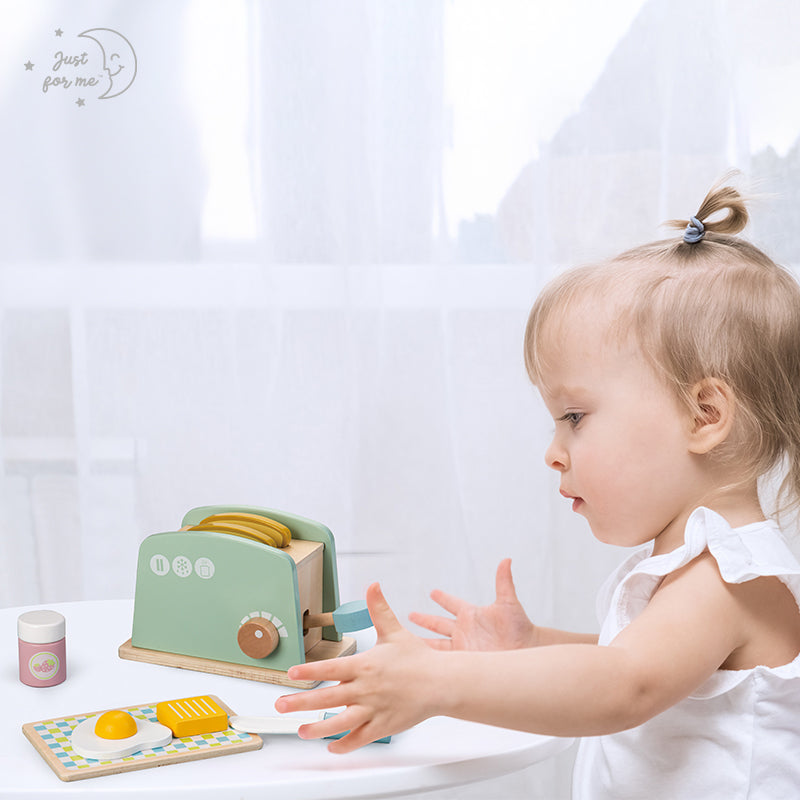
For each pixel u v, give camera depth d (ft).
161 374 5.09
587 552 5.25
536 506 5.24
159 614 2.83
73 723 2.39
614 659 2.10
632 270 2.51
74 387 5.06
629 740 2.45
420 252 5.06
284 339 5.09
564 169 5.08
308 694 2.03
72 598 5.18
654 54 5.05
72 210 4.97
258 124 4.98
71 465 5.11
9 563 5.12
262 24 4.93
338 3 4.92
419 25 4.96
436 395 5.12
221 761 2.24
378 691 2.02
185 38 4.93
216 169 5.00
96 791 2.08
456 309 5.14
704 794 2.31
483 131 5.04
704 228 2.65
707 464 2.42
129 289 5.03
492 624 2.64
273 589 2.71
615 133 5.07
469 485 5.22
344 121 4.96
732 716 2.30
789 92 5.08
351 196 4.99
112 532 5.16
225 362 5.09
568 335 2.49
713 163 5.11
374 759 2.26
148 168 4.98
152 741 2.27
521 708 2.03
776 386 2.40
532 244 5.10
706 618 2.20
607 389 2.44
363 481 5.15
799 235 5.13
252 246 5.04
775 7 5.03
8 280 4.97
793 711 2.30
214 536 2.77
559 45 5.01
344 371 5.10
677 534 2.46
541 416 5.20
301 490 5.16
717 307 2.39
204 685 2.68
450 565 5.20
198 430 5.13
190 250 5.03
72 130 4.93
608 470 2.45
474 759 2.25
